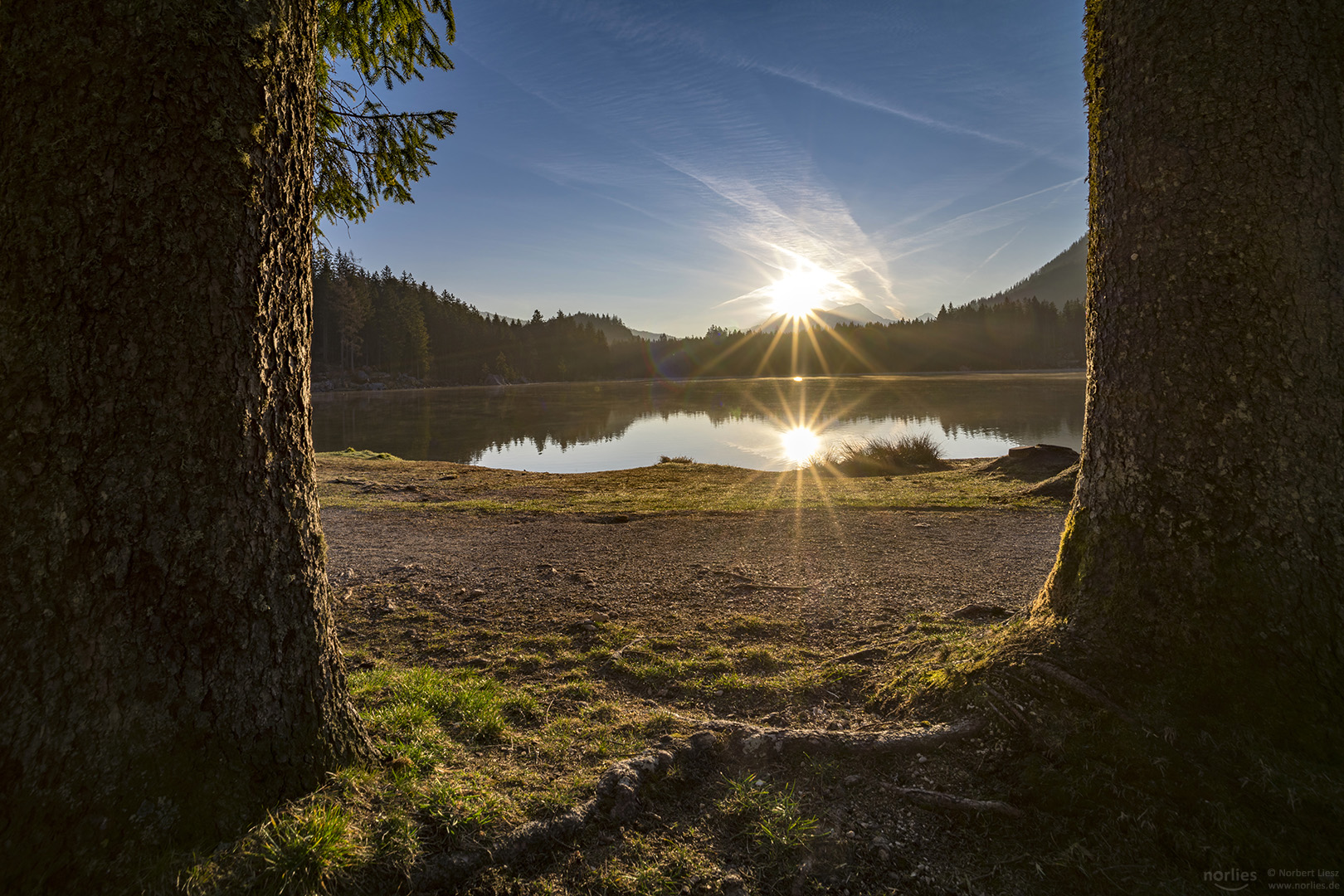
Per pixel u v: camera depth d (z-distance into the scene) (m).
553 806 2.07
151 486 1.69
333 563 6.01
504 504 9.85
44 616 1.62
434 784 2.10
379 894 1.71
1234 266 2.10
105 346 1.63
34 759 1.58
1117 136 2.38
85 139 1.60
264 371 1.89
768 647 3.79
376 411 46.62
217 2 1.72
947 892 1.83
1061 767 2.09
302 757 1.94
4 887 1.48
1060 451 12.12
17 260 1.61
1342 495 2.03
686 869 1.91
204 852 1.63
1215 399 2.14
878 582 5.20
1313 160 2.03
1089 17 2.56
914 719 2.60
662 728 2.69
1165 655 2.18
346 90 4.40
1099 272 2.50
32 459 1.61
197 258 1.71
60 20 1.60
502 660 3.61
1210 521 2.15
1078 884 1.80
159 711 1.71
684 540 7.12
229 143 1.74
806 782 2.29
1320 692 1.95
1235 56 2.08
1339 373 2.04
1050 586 2.74
